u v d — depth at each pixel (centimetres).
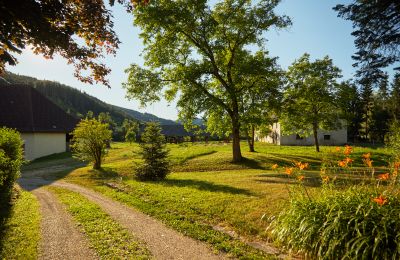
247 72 2350
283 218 707
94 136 2462
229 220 889
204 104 2367
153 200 1208
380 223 537
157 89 2450
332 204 625
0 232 816
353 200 617
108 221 935
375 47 1598
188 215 976
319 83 3234
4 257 657
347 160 744
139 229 857
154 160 1781
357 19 1562
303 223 625
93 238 781
